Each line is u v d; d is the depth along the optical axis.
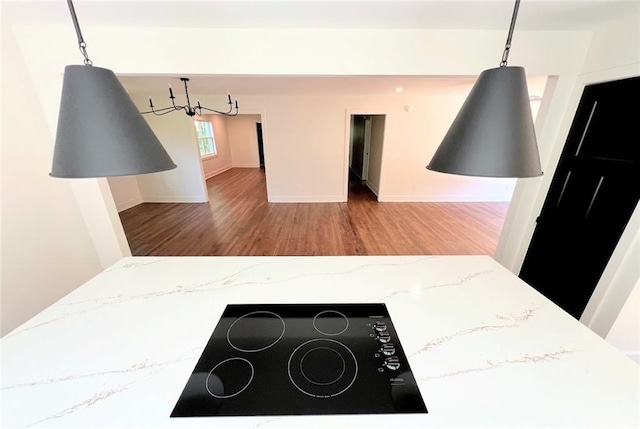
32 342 0.82
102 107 0.71
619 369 0.72
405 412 0.62
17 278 1.63
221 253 3.41
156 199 5.61
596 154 1.68
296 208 5.16
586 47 1.72
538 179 2.08
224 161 9.37
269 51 1.68
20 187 1.64
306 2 1.29
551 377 0.70
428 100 4.92
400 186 5.51
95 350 0.79
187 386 0.69
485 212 4.91
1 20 1.51
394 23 1.56
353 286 1.14
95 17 1.47
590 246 1.72
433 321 0.92
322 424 0.60
